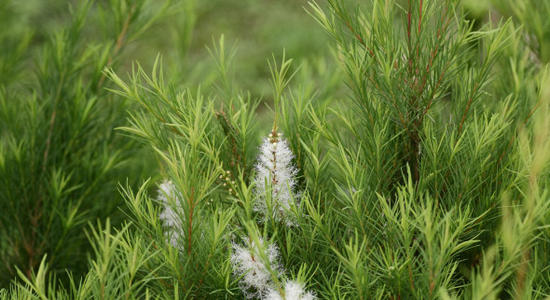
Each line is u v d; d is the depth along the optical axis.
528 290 0.58
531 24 0.71
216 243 0.60
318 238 0.63
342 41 0.63
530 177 0.58
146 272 0.63
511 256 0.57
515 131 0.63
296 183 0.64
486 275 0.56
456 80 0.65
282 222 0.63
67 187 0.78
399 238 0.60
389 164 0.65
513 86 0.68
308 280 0.60
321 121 0.65
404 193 0.59
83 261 0.78
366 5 0.64
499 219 0.62
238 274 0.62
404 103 0.63
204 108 0.66
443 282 0.59
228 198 0.65
